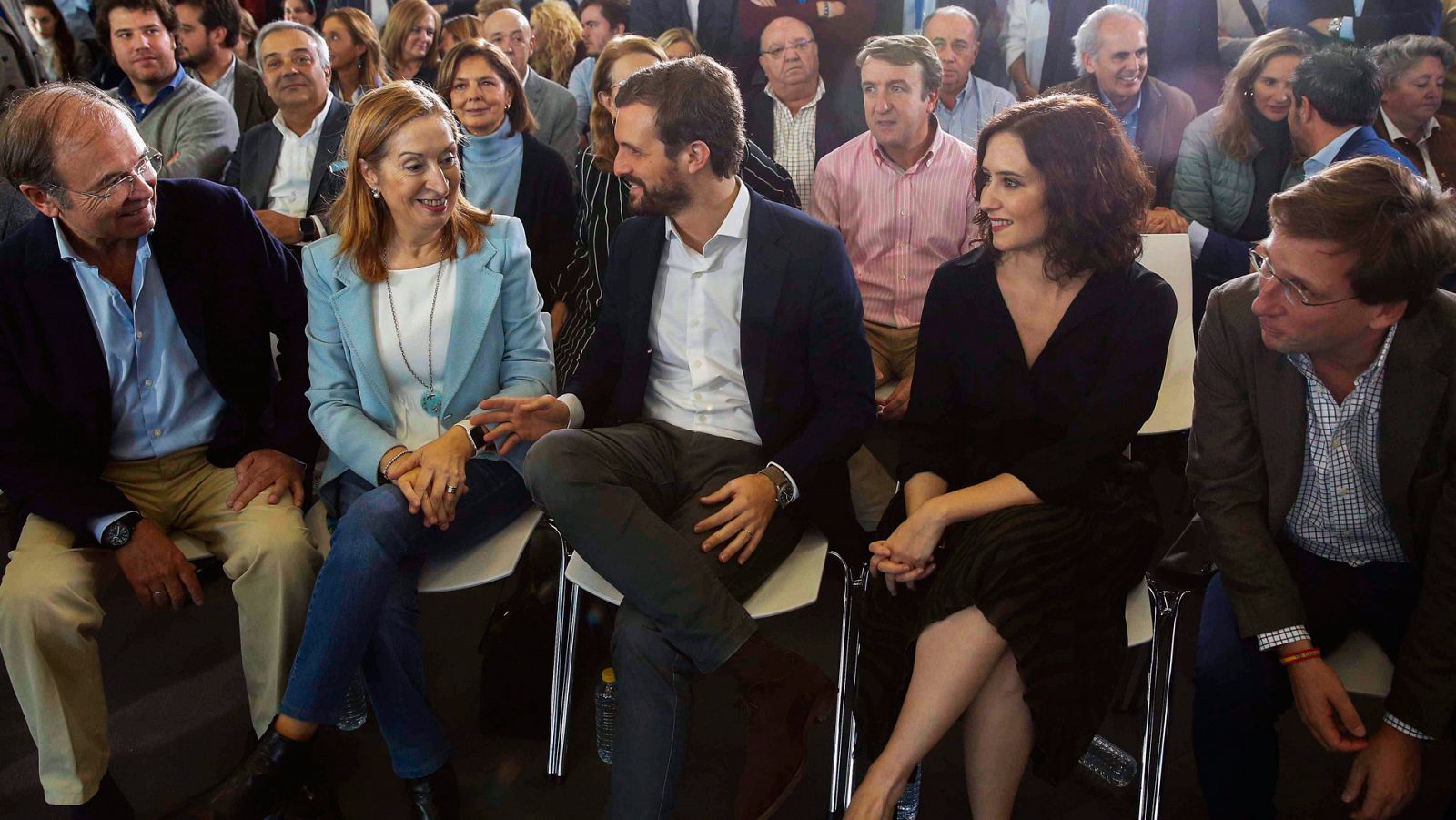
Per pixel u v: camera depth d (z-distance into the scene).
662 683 1.75
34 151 1.83
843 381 2.00
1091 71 3.46
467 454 1.98
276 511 2.04
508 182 3.09
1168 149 3.48
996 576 1.67
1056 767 1.69
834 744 1.97
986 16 4.14
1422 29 3.59
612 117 2.86
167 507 2.15
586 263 2.92
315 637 1.82
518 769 2.15
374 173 2.01
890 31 4.13
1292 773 2.11
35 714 1.87
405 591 1.91
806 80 3.47
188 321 2.09
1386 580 1.74
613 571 1.76
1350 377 1.64
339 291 2.08
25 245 1.99
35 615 1.84
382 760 2.19
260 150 3.48
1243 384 1.73
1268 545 1.72
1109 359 1.82
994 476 1.93
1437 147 3.32
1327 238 1.46
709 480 2.00
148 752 2.21
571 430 1.90
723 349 2.04
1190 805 2.03
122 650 2.55
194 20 4.02
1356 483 1.68
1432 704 1.57
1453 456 1.58
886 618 1.87
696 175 1.90
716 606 1.75
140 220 1.94
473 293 2.12
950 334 1.93
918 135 2.85
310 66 3.37
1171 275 2.47
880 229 2.93
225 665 2.50
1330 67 2.83
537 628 2.21
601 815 2.02
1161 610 1.86
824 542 2.02
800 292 1.97
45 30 4.82
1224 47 3.95
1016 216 1.77
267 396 2.26
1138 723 2.26
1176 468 3.16
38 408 2.04
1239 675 1.73
